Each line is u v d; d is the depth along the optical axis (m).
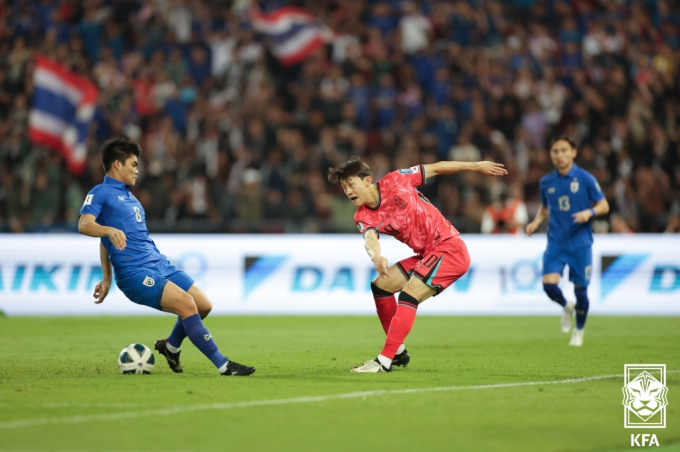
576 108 66.00
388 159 62.28
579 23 77.00
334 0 78.12
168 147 63.03
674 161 64.19
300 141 62.94
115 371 25.23
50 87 66.25
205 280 51.62
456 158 60.72
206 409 18.27
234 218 58.91
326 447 14.96
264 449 14.78
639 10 77.62
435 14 75.12
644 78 70.06
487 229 54.44
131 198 24.31
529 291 50.97
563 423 17.17
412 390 21.12
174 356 24.67
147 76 68.88
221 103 67.31
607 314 50.50
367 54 70.19
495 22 75.25
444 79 68.44
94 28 73.44
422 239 24.98
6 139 68.25
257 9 74.50
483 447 15.08
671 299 50.50
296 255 51.91
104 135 65.88
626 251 50.84
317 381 22.75
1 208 62.25
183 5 75.50
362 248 51.69
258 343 35.25
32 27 73.50
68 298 51.19
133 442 15.20
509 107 65.06
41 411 17.98
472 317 49.25
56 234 53.22
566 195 34.22
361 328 42.47
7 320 47.22
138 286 23.44
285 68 72.25
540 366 27.12
